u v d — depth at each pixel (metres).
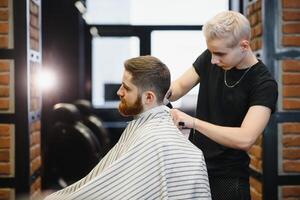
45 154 4.21
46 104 5.27
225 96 1.95
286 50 2.82
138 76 1.72
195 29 6.33
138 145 1.67
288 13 2.81
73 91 6.05
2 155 2.79
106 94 6.80
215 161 1.95
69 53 6.04
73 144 4.18
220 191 1.95
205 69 2.07
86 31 6.61
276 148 2.83
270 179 2.83
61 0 5.98
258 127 1.80
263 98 1.84
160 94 1.75
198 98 2.09
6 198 2.80
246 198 1.96
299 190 2.85
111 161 1.76
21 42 2.76
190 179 1.67
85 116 5.35
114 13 6.54
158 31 6.44
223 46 1.79
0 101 2.77
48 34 5.94
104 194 1.63
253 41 3.05
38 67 3.15
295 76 2.83
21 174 2.79
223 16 1.81
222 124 1.96
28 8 2.80
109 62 6.73
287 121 2.83
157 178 1.64
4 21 2.75
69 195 1.64
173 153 1.67
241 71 1.92
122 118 6.58
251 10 3.08
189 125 1.79
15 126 2.78
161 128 1.71
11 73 2.77
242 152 1.95
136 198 1.63
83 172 4.19
